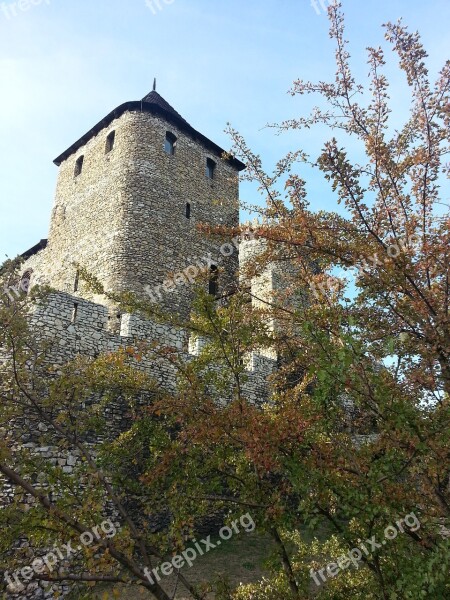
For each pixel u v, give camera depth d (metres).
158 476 5.00
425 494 4.42
